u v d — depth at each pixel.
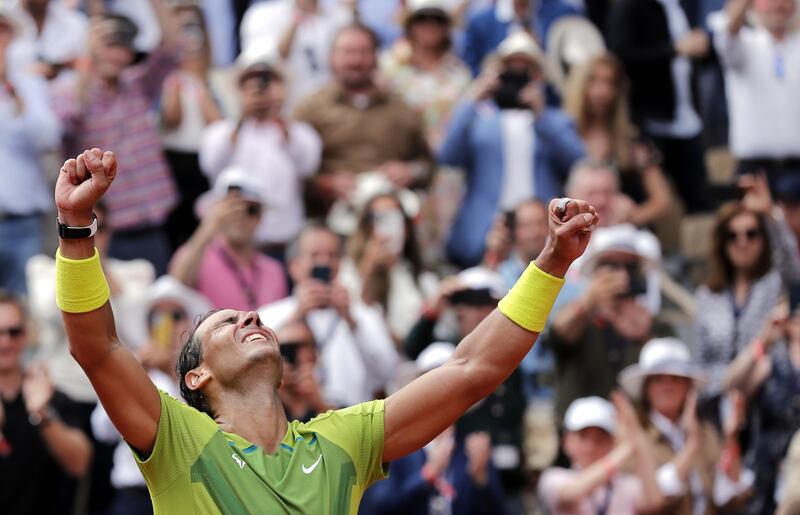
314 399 20.19
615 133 29.05
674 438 21.83
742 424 22.58
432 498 21.20
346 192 27.08
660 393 21.88
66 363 23.34
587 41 31.91
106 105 27.47
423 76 29.78
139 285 24.73
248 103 27.09
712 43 30.94
